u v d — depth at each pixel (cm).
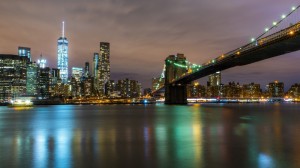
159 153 2873
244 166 2367
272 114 9756
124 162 2542
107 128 5281
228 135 4106
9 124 6331
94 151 3003
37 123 6575
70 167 2406
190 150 3005
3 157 2747
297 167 2323
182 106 19012
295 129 4859
